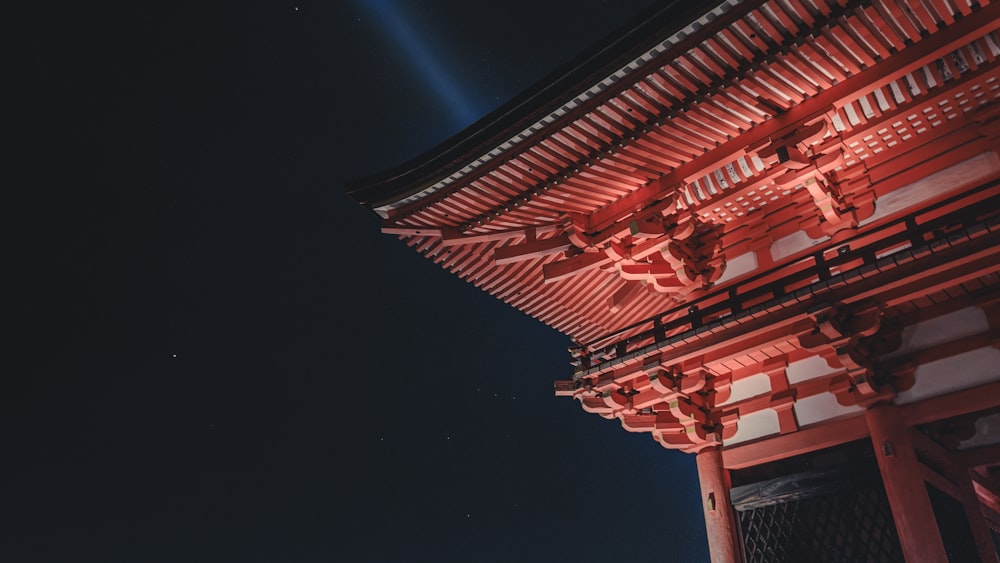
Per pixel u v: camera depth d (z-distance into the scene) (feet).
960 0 21.97
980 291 25.67
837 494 27.22
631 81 26.18
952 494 26.96
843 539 26.71
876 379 26.45
